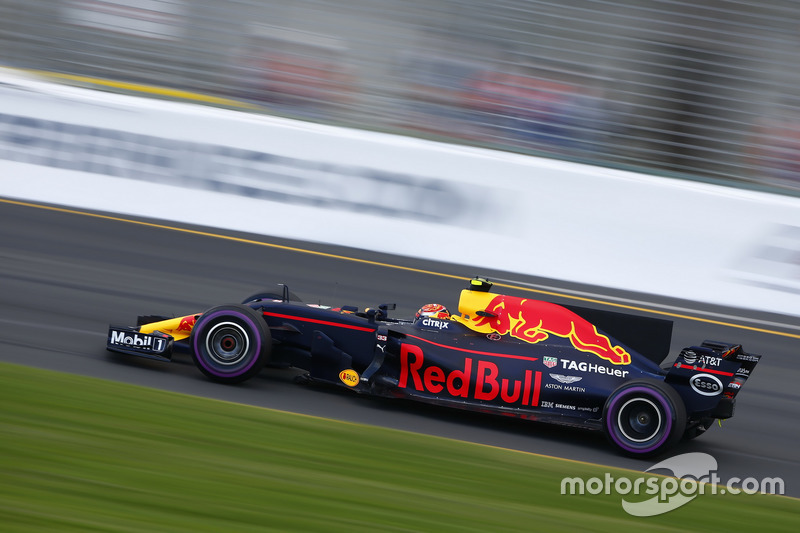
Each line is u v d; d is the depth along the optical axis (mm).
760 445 25000
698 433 23844
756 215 41344
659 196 42031
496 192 43125
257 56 49438
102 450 16609
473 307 23953
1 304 28906
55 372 21656
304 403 22859
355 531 14594
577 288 40938
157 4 49812
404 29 48625
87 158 45188
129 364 24203
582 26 47438
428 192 43469
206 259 38125
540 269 42562
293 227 43844
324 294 35312
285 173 44156
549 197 42781
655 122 46344
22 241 37188
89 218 42375
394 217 43625
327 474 17125
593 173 42594
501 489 17734
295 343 24031
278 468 17062
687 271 41719
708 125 45719
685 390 22438
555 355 23125
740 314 40062
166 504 14664
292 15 49469
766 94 45469
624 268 42094
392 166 43625
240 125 44344
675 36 46531
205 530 13930
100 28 49938
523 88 47469
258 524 14391
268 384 24031
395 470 17953
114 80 49938
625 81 46625
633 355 23125
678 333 35938
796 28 46219
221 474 16297
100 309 30016
